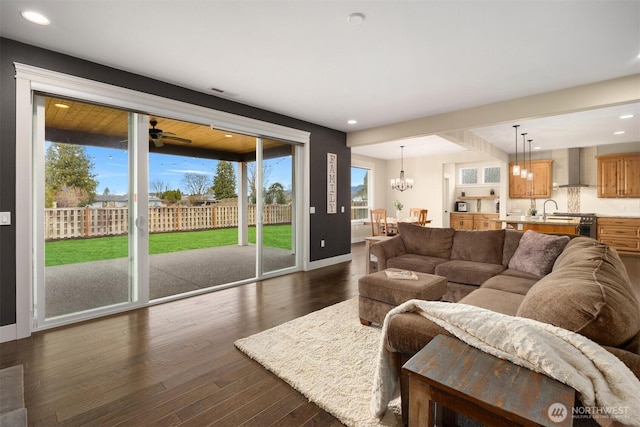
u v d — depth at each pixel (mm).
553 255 2945
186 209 9570
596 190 7113
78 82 2754
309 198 5098
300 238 5082
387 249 3998
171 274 4742
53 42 2508
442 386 1026
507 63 2887
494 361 1142
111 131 3115
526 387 989
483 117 4129
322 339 2521
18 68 2473
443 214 8523
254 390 1884
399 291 2602
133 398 1797
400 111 4410
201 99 3646
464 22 2230
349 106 4195
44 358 2232
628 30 2320
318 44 2545
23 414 1647
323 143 5332
